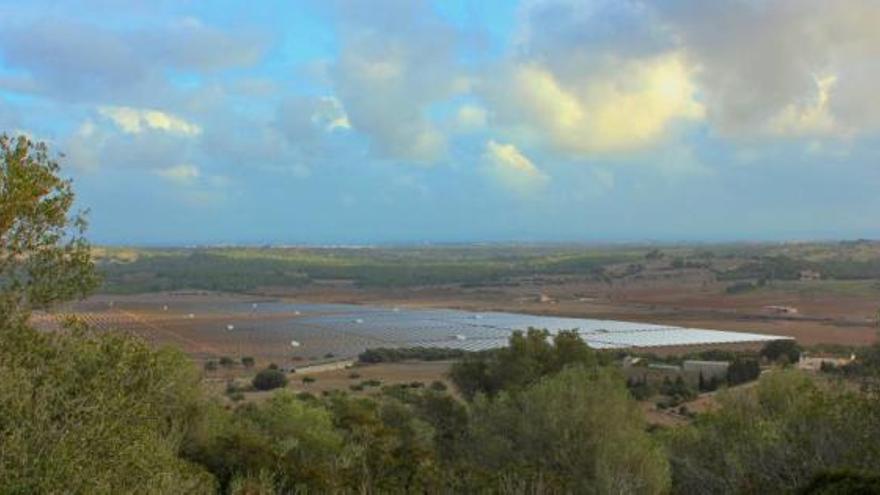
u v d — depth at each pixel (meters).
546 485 17.25
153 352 10.46
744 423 19.88
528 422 25.11
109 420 9.16
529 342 42.59
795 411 17.73
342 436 25.50
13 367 8.93
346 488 17.08
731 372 66.69
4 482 8.00
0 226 9.61
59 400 8.86
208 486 14.38
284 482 16.66
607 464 21.38
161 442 14.66
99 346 9.80
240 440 19.22
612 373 28.50
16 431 8.25
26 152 9.85
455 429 34.88
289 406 27.62
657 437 26.89
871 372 15.98
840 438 15.78
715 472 19.50
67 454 8.42
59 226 10.12
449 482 17.05
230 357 101.62
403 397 46.56
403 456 18.33
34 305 9.97
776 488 16.41
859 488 12.91
